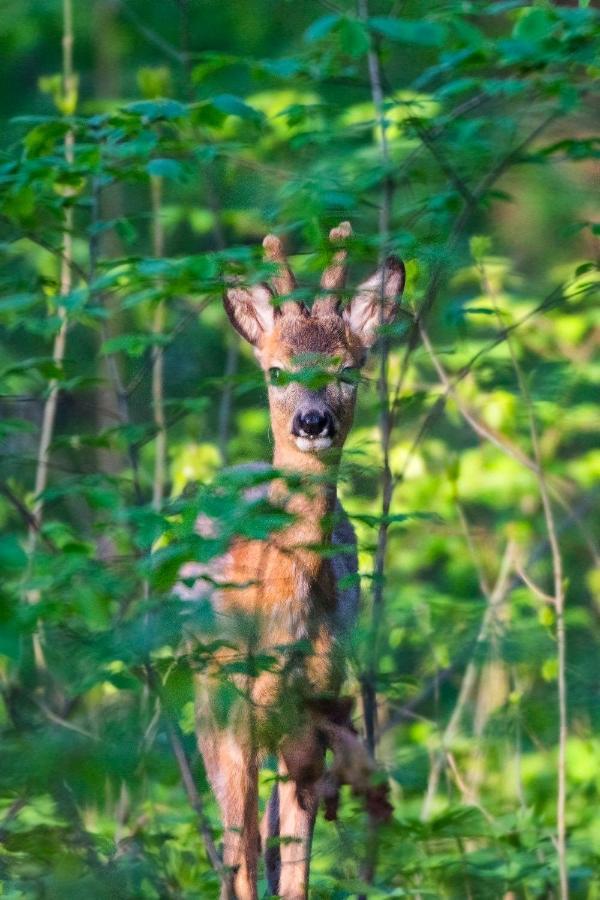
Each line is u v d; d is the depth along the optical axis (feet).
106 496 26.32
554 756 40.01
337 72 33.30
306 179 32.63
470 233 44.21
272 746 30.99
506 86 30.94
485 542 47.70
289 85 47.42
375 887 28.45
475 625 34.35
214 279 29.25
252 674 25.80
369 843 27.68
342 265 29.86
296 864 32.50
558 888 34.60
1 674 31.24
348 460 32.40
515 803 38.75
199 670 25.45
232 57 32.04
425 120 32.24
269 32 61.11
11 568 19.47
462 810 31.24
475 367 42.06
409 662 38.32
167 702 24.77
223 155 35.73
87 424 47.93
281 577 32.12
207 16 62.95
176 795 37.09
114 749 21.24
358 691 35.24
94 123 32.09
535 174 44.70
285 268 32.12
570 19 30.48
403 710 37.93
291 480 25.02
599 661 36.60
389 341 36.45
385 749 40.14
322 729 30.04
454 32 31.83
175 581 23.75
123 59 64.54
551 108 32.37
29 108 65.26
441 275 33.12
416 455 46.32
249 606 32.37
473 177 33.24
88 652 24.25
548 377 44.55
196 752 32.58
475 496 47.62
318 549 28.09
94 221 34.50
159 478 41.70
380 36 31.48
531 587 34.78
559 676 33.35
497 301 46.39
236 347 49.98
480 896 32.30
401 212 33.19
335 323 36.11
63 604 24.02
